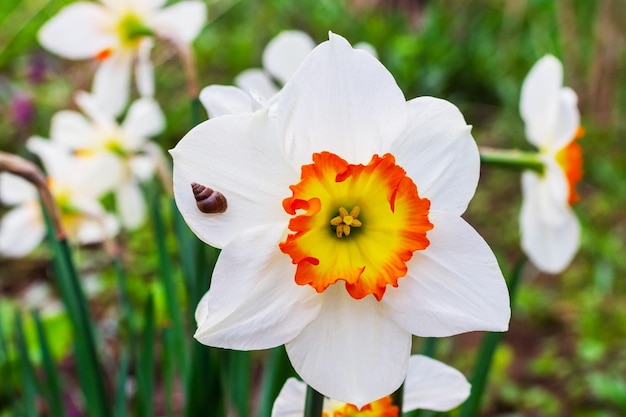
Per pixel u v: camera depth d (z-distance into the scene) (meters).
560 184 0.45
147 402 0.42
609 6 1.24
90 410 0.43
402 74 1.25
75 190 0.55
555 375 0.76
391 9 1.45
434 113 0.31
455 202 0.31
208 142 0.30
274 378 0.39
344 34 1.37
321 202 0.31
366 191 0.31
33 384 0.43
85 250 0.89
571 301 0.88
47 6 1.08
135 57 0.49
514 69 1.39
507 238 1.02
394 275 0.31
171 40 0.45
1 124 1.14
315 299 0.31
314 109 0.31
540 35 1.39
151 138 1.12
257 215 0.31
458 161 0.31
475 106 1.35
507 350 0.76
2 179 0.56
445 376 0.34
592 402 0.73
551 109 0.46
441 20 1.41
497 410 0.72
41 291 0.87
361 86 0.31
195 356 0.38
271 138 0.31
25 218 0.58
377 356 0.31
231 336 0.30
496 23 1.48
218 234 0.30
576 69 1.30
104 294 0.81
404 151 0.31
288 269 0.31
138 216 0.59
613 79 1.28
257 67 1.40
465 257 0.31
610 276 0.90
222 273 0.30
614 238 1.00
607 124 1.26
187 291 0.42
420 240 0.30
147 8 0.47
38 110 1.14
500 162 0.46
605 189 1.15
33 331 0.63
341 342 0.31
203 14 0.47
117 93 0.50
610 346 0.79
